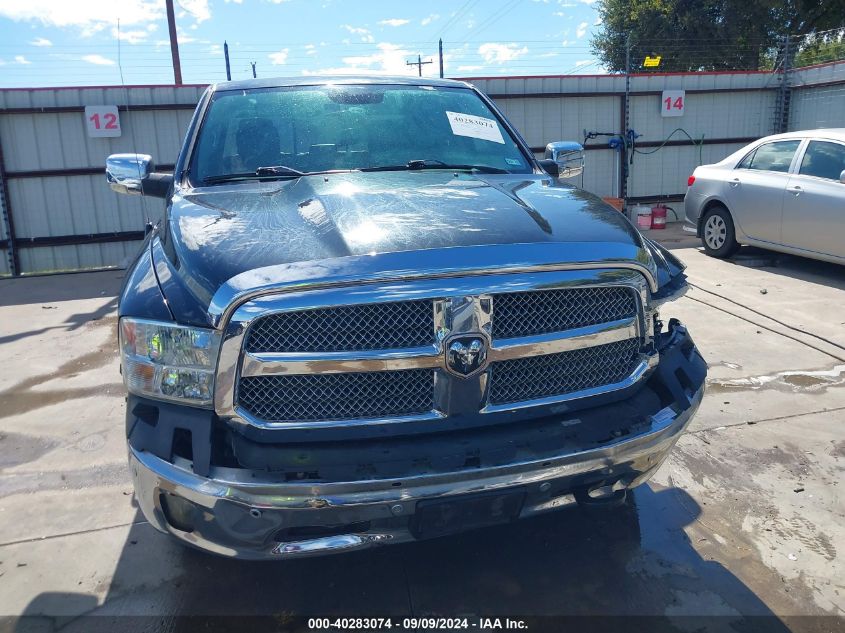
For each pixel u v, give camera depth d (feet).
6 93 33.55
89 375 17.12
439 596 8.47
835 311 20.39
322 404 6.82
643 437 7.40
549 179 10.62
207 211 8.49
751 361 16.61
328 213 7.82
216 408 6.70
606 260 7.29
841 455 11.91
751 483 11.06
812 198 23.77
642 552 9.31
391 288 6.60
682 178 43.73
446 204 8.24
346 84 12.20
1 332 21.79
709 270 26.35
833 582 8.68
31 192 34.63
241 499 6.48
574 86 40.60
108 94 34.55
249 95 11.66
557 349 7.27
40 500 10.94
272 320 6.57
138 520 10.27
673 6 85.10
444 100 12.34
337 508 6.48
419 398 6.96
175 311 6.86
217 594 8.55
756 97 43.88
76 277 32.89
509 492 6.81
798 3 83.15
